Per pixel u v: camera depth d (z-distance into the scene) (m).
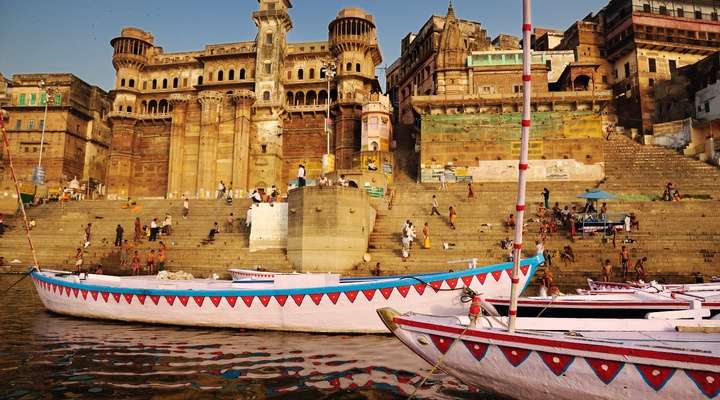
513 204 26.12
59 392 6.68
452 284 10.62
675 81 40.91
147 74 50.81
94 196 47.66
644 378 5.02
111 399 6.42
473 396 6.64
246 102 42.75
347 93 44.06
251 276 17.00
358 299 10.42
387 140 38.31
